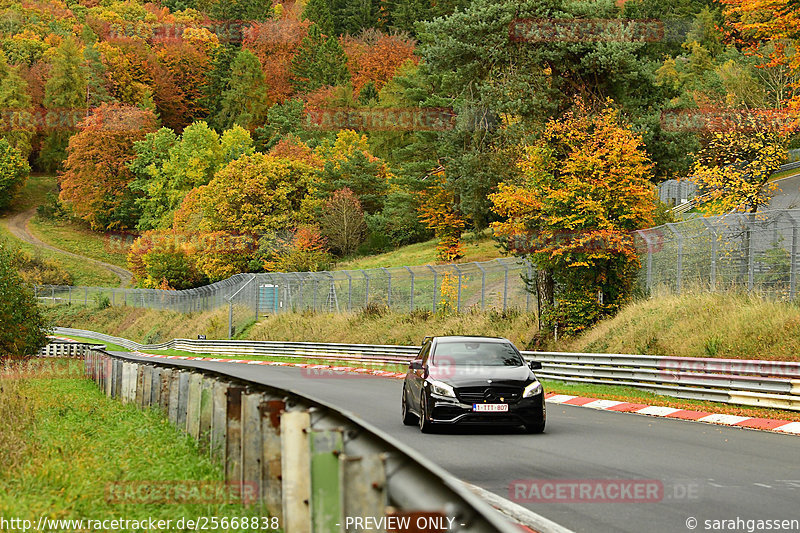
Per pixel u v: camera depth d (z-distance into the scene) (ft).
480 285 371.97
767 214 215.31
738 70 631.56
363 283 412.16
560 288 264.11
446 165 510.17
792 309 189.26
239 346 448.24
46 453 86.84
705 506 71.87
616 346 226.99
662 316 223.30
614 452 105.70
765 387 151.74
